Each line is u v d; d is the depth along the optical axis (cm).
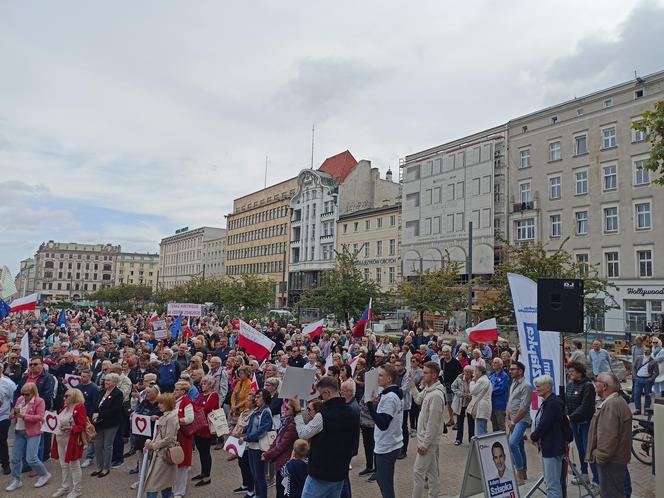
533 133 4400
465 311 2961
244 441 762
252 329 1217
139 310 5450
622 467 661
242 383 1048
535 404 835
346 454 559
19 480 844
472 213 4775
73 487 796
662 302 3481
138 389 1021
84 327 2728
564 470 703
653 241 3575
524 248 2645
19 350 1238
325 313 3609
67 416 803
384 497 654
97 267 17162
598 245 3884
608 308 2573
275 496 792
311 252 7112
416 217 5375
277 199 8150
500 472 629
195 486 850
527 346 872
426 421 684
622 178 3781
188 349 1549
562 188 4159
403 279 5328
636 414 1378
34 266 17875
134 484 840
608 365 1504
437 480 705
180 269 12250
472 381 987
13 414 853
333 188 6731
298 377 690
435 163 5212
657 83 3638
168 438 713
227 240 9869
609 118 3894
